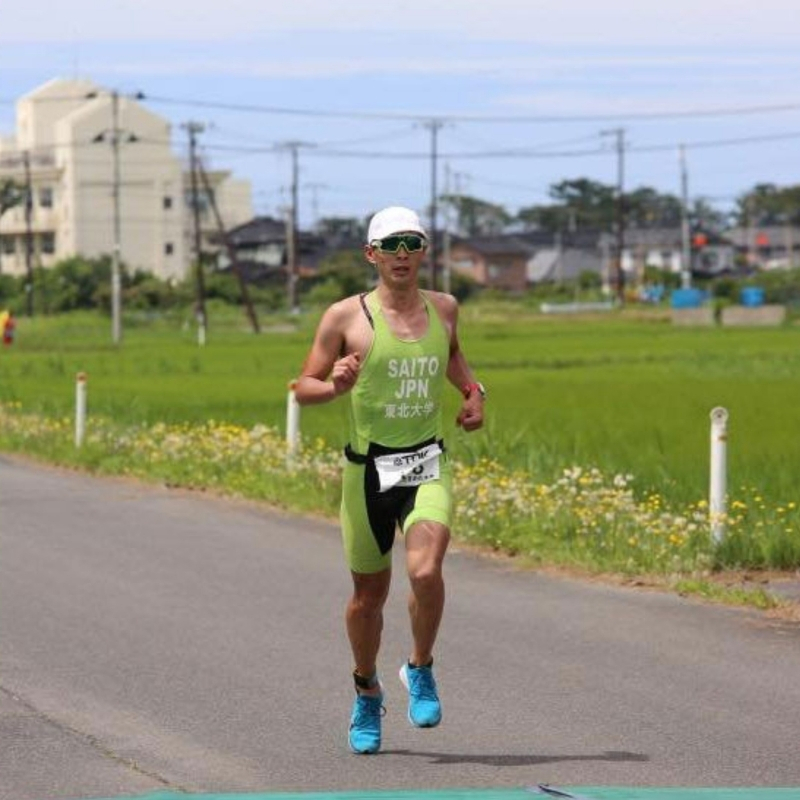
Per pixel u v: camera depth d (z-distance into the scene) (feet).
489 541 79.20
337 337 40.88
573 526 78.43
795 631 59.00
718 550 71.72
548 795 38.01
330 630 59.98
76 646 57.16
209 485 107.14
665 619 61.31
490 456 107.04
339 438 121.60
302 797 37.83
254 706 48.39
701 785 39.63
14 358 328.70
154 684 51.26
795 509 80.79
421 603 40.63
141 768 41.68
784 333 439.63
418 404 40.86
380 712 43.50
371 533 41.32
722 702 48.34
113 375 257.55
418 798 37.65
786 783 39.91
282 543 82.53
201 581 70.90
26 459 131.85
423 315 41.09
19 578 71.82
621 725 45.80
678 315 541.75
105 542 82.99
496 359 292.20
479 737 44.68
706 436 131.23
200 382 233.35
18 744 44.14
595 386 209.26
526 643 57.16
